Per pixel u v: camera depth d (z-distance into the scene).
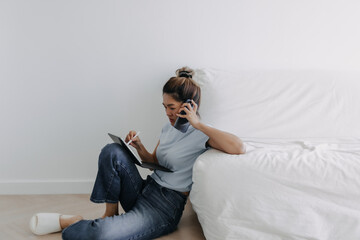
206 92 2.02
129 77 2.27
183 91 1.53
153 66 2.27
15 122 2.24
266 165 1.40
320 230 1.35
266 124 1.91
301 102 1.97
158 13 2.24
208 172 1.44
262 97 1.99
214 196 1.41
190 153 1.59
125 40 2.24
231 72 2.12
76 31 2.21
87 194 2.28
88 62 2.24
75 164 2.30
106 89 2.27
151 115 2.30
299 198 1.37
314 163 1.40
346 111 1.95
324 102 1.97
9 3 2.16
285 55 2.31
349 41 2.33
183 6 2.25
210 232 1.45
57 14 2.19
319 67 2.33
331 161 1.41
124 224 1.45
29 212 1.91
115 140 1.62
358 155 1.50
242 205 1.38
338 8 2.30
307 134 1.88
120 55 2.25
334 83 2.04
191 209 1.99
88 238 1.40
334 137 1.87
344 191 1.36
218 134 1.49
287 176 1.38
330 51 2.32
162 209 1.56
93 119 2.28
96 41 2.23
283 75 2.08
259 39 2.29
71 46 2.22
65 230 1.45
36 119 2.25
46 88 2.23
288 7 2.29
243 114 1.94
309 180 1.37
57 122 2.26
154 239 1.57
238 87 2.02
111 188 1.53
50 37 2.20
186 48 2.27
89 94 2.26
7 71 2.20
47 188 2.28
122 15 2.23
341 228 1.35
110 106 2.28
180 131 1.58
